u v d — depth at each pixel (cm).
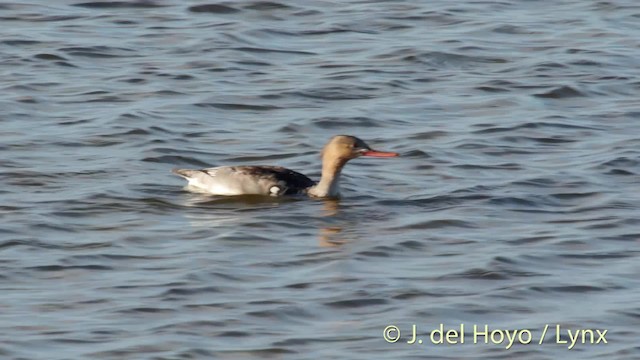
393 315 1706
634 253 1911
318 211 2062
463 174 2241
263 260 1870
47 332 1648
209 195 2123
